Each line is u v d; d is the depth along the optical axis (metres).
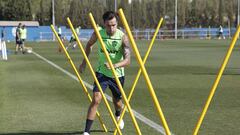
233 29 96.75
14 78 22.78
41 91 18.19
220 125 11.74
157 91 18.20
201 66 29.84
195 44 64.69
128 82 21.38
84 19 121.06
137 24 126.69
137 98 16.33
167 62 33.22
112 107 14.42
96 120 12.45
